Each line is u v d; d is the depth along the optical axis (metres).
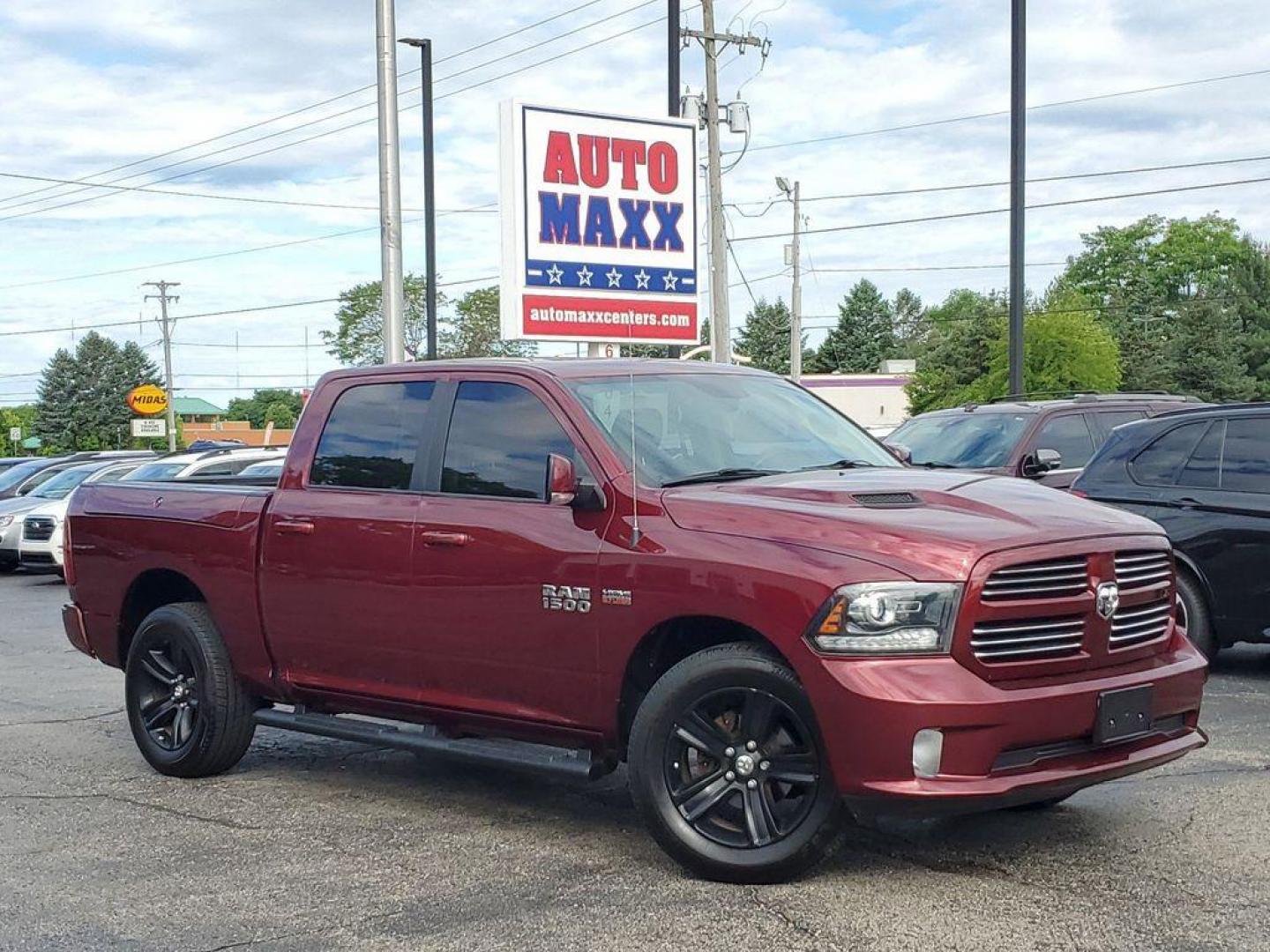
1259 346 69.69
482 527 6.13
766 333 107.56
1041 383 58.75
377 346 57.19
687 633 5.68
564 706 5.88
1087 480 10.24
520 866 5.73
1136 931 4.75
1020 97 19.88
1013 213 20.06
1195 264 87.94
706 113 31.33
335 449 6.97
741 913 5.02
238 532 7.23
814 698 5.03
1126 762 5.22
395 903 5.32
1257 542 9.30
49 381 113.12
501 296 21.41
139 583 7.89
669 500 5.66
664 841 5.42
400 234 17.55
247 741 7.50
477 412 6.46
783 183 48.34
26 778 7.61
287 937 4.97
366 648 6.61
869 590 4.97
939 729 4.87
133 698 7.76
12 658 12.88
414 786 7.27
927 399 66.38
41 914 5.30
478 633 6.12
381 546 6.50
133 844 6.26
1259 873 5.37
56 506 21.69
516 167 21.19
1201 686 5.68
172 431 84.81
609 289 22.27
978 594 4.96
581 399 6.16
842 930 4.81
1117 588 5.33
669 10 26.09
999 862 5.55
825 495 5.55
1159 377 69.94
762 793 5.28
